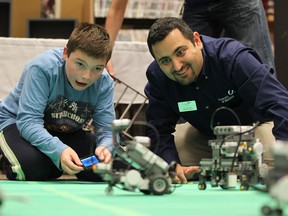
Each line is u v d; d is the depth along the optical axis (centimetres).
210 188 148
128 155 122
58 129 206
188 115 207
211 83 193
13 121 205
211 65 191
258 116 201
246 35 246
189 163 232
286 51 272
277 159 86
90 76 179
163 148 206
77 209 94
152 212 90
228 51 191
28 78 193
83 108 199
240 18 245
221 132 141
